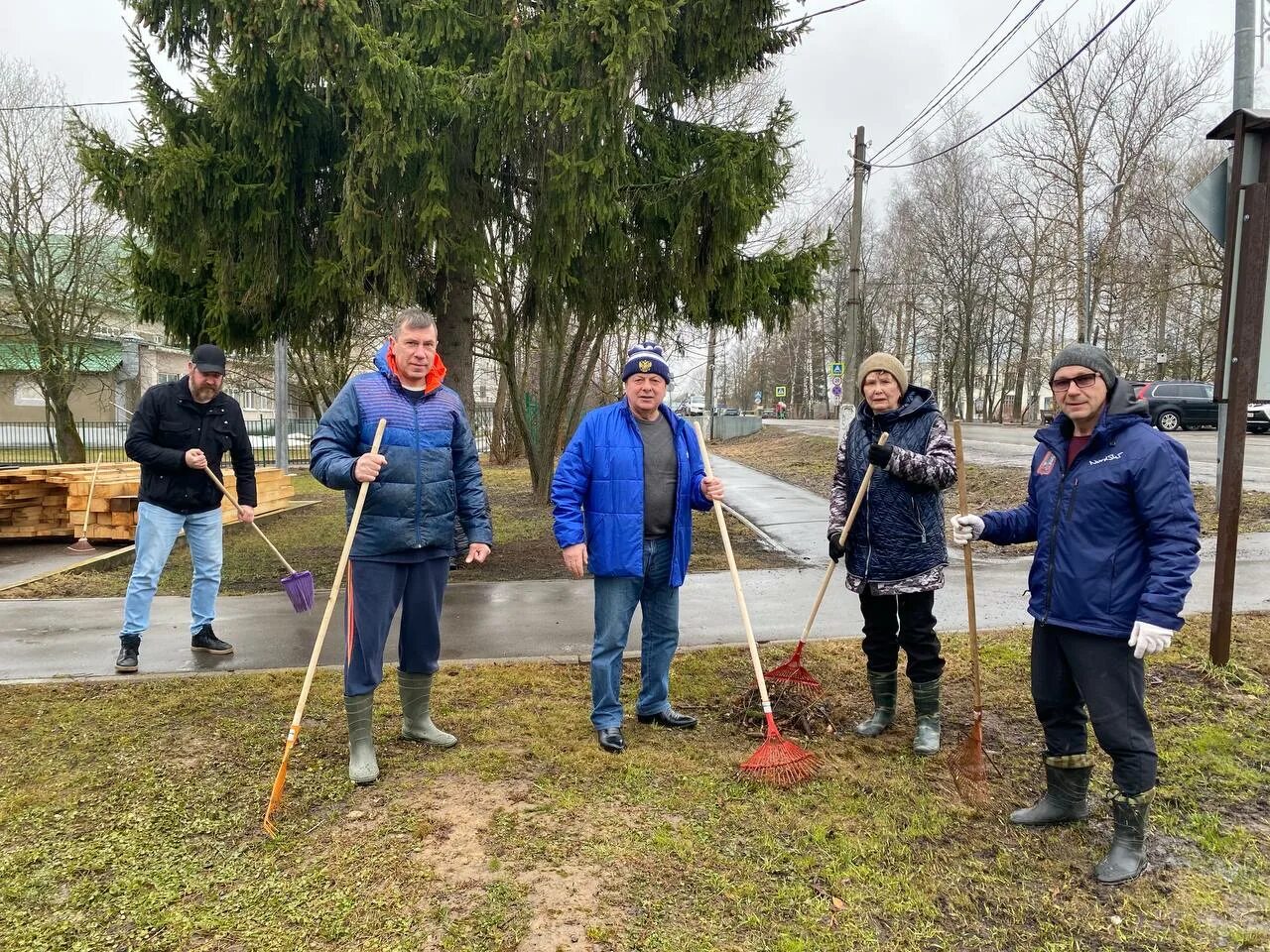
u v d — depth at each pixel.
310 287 6.57
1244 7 4.76
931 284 41.34
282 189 6.23
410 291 6.60
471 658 4.99
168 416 4.77
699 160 7.49
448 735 3.72
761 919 2.48
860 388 3.72
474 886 2.61
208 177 6.02
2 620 5.96
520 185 7.12
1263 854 2.87
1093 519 2.76
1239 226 4.36
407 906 2.51
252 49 5.59
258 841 2.89
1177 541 2.57
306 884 2.63
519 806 3.12
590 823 3.00
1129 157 30.58
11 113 18.61
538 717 4.03
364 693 3.36
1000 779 3.41
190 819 3.04
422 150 6.08
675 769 3.47
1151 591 2.57
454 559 7.95
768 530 10.39
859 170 16.48
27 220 19.08
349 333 8.00
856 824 3.04
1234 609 5.61
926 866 2.79
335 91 5.95
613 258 7.39
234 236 6.33
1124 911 2.57
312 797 3.20
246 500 5.21
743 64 7.67
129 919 2.46
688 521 3.82
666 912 2.50
